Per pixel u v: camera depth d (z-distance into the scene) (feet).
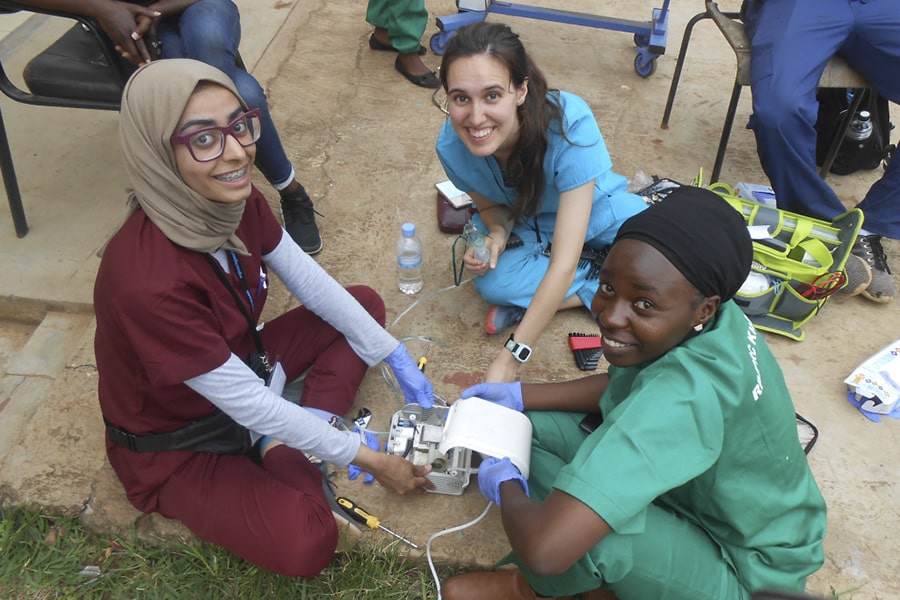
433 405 7.12
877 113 10.50
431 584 6.28
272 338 7.19
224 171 4.94
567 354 8.17
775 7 9.51
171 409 5.79
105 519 6.49
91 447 7.01
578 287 8.45
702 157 11.18
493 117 6.48
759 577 5.16
